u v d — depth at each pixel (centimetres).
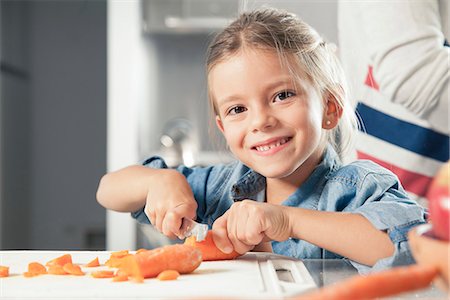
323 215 90
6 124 290
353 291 38
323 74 115
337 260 89
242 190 119
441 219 44
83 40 310
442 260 42
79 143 311
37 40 309
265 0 169
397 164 170
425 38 166
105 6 311
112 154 269
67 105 310
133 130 269
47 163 310
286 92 104
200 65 311
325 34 194
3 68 289
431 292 63
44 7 308
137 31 274
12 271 76
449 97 165
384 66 169
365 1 170
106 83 311
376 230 86
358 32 173
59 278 71
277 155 103
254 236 85
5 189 291
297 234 89
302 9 194
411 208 88
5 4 300
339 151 131
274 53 104
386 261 81
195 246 80
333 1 193
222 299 40
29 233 308
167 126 310
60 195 310
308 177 115
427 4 168
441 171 47
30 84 309
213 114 121
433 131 169
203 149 310
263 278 70
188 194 102
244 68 104
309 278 71
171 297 61
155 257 71
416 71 166
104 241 311
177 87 311
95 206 311
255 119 103
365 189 106
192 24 285
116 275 71
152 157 137
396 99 169
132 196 116
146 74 297
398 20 167
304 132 104
